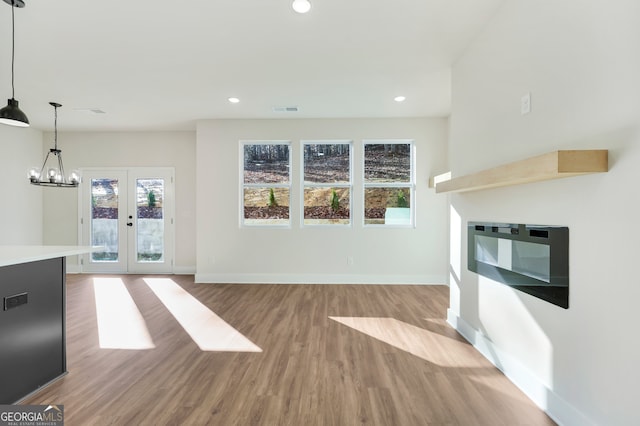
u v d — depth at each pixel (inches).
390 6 94.5
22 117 111.7
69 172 244.5
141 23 102.5
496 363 96.3
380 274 212.5
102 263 245.4
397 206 216.2
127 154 244.4
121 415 72.8
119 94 166.6
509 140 90.4
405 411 74.4
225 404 77.1
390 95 169.5
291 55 124.8
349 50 121.0
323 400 78.8
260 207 220.7
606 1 58.3
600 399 59.6
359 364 97.7
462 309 122.4
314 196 218.4
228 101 178.9
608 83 58.1
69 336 120.6
